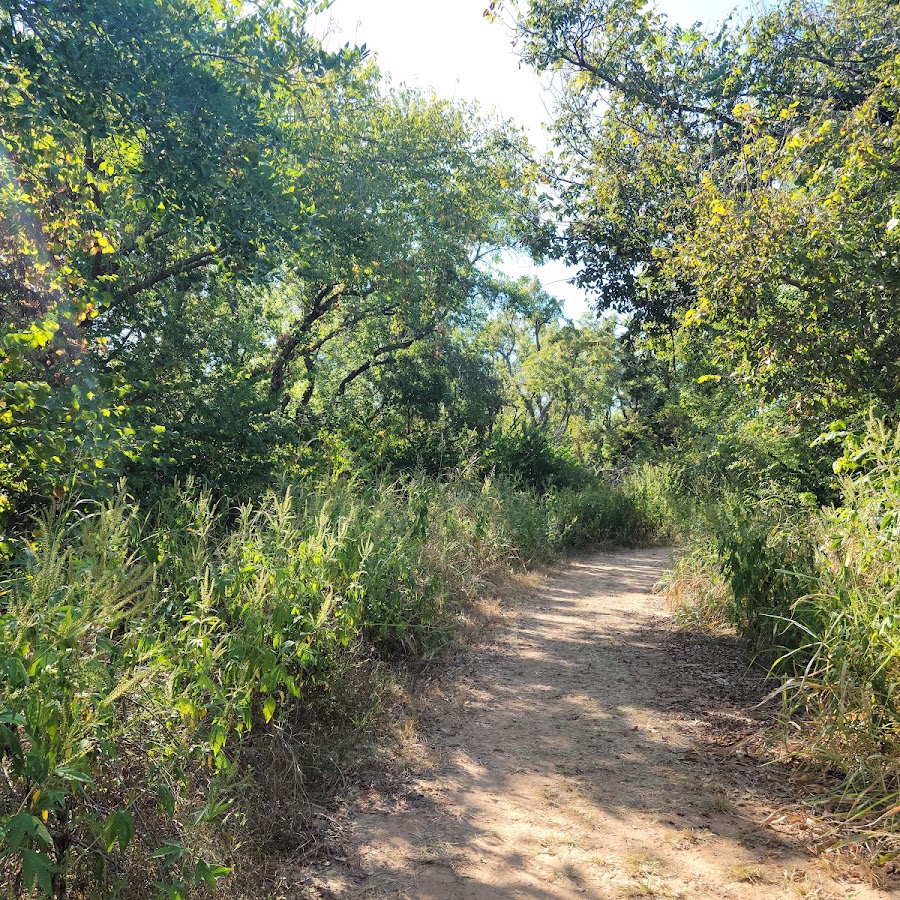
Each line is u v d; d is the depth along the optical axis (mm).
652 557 15070
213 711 3574
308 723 4699
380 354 20031
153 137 6703
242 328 12188
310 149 12617
